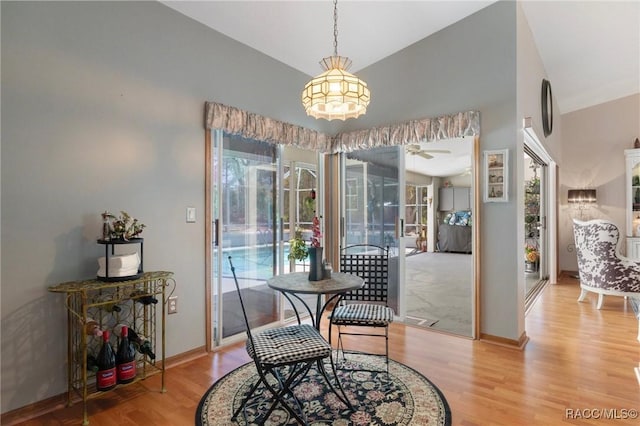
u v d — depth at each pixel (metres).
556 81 5.21
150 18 2.57
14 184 1.98
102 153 2.33
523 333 3.23
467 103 3.33
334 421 1.98
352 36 3.41
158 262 2.63
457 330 3.51
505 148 3.11
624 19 3.62
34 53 2.04
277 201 3.71
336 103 2.36
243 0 2.71
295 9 2.90
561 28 3.77
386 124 3.88
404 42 3.64
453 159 7.61
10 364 1.98
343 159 4.29
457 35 3.39
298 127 3.71
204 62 2.92
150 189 2.58
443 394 2.26
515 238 3.06
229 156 3.22
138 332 2.46
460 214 9.95
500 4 3.15
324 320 3.88
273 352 1.87
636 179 5.90
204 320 2.95
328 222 4.30
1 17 1.92
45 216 2.09
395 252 3.88
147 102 2.56
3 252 1.95
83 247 2.25
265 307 3.62
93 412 2.08
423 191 10.41
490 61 3.20
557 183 6.09
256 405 2.15
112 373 2.12
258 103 3.37
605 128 6.12
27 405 2.04
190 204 2.84
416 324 3.70
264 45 3.32
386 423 1.95
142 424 1.96
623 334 3.38
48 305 2.11
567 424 1.94
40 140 2.06
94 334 2.11
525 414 2.04
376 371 2.59
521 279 3.19
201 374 2.56
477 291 3.25
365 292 4.05
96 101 2.29
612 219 6.08
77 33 2.21
